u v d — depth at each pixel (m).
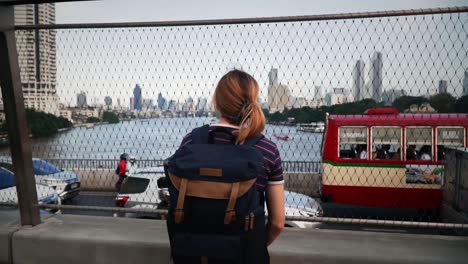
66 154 5.36
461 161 7.26
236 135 1.95
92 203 13.82
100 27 3.67
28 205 3.80
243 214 1.80
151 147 5.95
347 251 3.13
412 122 11.41
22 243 3.59
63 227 3.78
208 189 1.79
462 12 3.10
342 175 11.84
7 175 7.71
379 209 12.90
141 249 3.33
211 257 1.83
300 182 14.69
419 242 3.36
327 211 12.87
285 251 3.13
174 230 1.89
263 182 1.90
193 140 2.04
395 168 11.51
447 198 7.94
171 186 1.89
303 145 6.65
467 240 3.41
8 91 3.59
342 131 11.87
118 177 15.97
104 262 3.40
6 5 3.47
